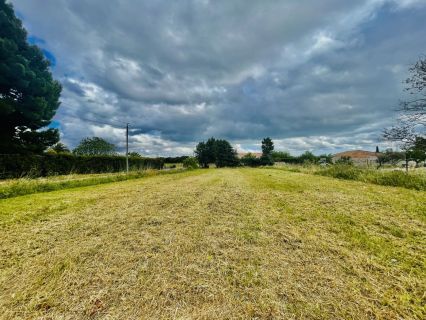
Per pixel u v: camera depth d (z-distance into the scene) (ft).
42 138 62.75
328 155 150.71
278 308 5.71
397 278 6.89
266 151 202.80
